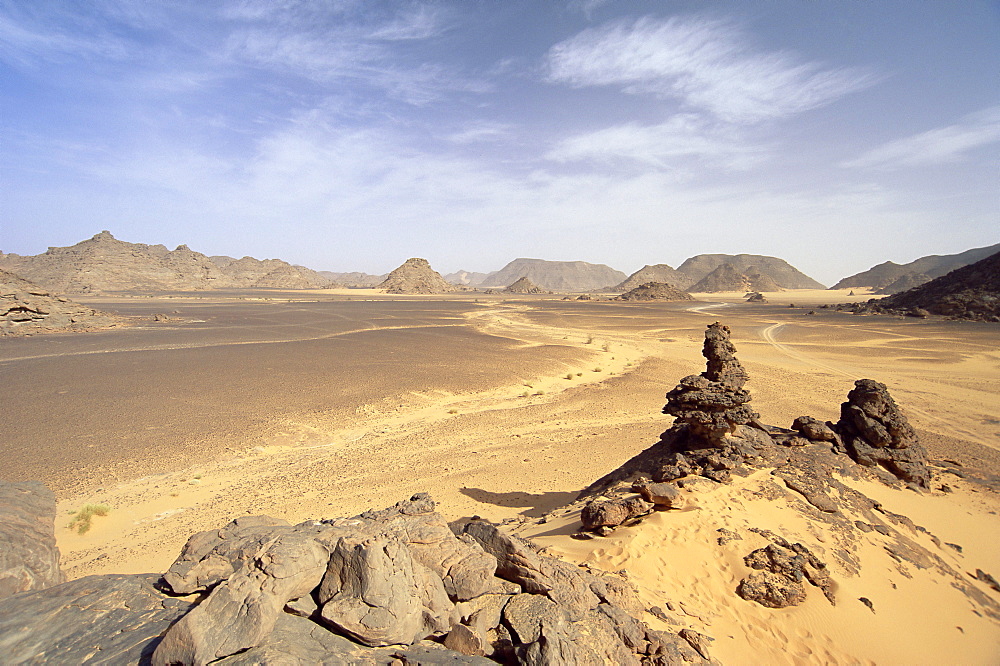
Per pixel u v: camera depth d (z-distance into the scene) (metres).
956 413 31.92
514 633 6.80
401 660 5.91
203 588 6.74
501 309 149.50
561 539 13.03
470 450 26.03
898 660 9.45
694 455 15.72
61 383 39.56
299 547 6.76
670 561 11.12
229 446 26.47
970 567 12.87
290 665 5.23
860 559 11.97
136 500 19.97
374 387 39.78
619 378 44.72
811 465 15.58
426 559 7.86
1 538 7.83
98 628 5.93
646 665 7.30
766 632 9.60
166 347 60.84
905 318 92.62
